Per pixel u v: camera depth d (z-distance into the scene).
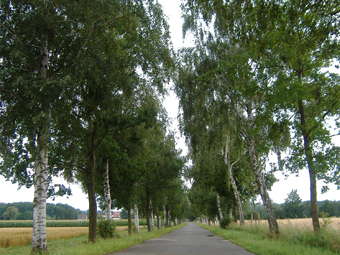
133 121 15.97
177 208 58.16
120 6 12.23
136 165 23.19
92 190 16.28
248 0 9.80
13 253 18.41
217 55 17.80
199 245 14.32
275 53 12.02
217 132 18.44
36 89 10.81
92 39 12.84
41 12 11.45
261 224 20.53
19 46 11.09
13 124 11.39
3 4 11.05
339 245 10.65
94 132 16.69
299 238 13.21
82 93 13.75
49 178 14.70
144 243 15.85
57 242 26.12
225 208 47.03
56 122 13.23
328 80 13.58
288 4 8.86
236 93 16.53
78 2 11.32
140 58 15.01
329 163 13.41
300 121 15.16
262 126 15.18
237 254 10.40
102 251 10.78
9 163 11.14
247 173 31.41
